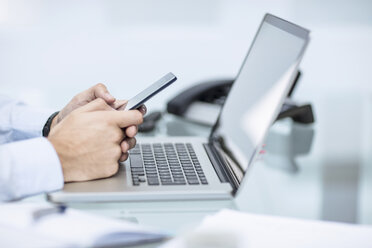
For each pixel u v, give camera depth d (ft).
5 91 5.54
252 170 3.51
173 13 8.39
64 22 8.33
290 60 3.00
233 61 8.17
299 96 5.43
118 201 2.81
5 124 4.03
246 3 8.42
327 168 3.56
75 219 2.15
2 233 2.01
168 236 2.13
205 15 8.46
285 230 2.19
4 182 2.78
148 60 8.39
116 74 6.91
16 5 8.16
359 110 4.96
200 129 4.58
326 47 8.63
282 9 8.48
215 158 3.50
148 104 5.22
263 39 3.75
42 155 2.87
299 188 3.18
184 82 6.18
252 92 3.46
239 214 2.36
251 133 3.10
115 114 3.08
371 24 8.59
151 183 2.96
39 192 2.85
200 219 2.62
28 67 8.21
